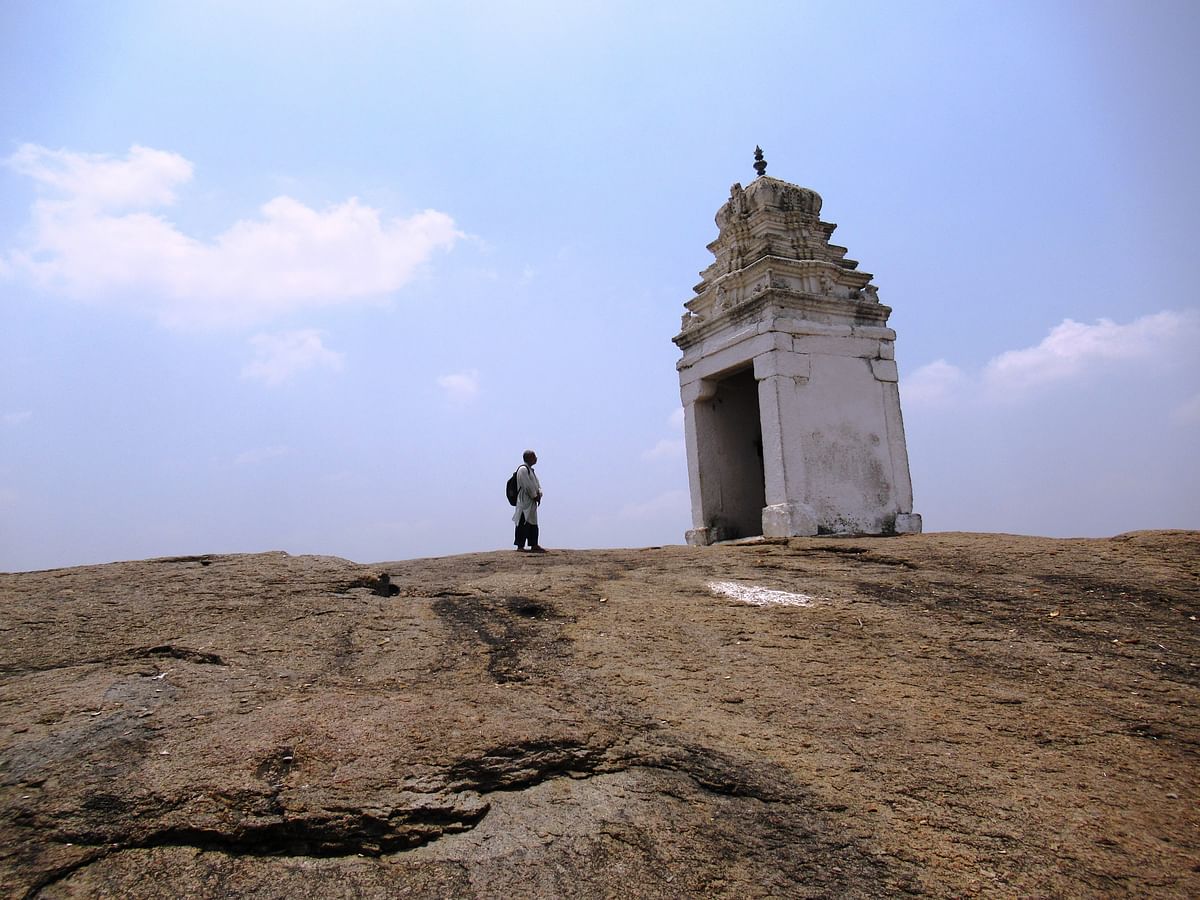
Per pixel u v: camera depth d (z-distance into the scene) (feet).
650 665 19.60
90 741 14.37
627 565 33.01
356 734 14.60
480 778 13.67
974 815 13.53
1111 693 18.90
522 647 20.58
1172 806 14.17
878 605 25.64
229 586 24.76
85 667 18.25
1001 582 28.68
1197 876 12.28
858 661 20.42
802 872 12.02
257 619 21.79
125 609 22.49
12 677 17.84
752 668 19.62
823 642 21.76
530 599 25.04
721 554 35.96
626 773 14.32
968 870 12.16
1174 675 20.11
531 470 42.37
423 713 15.58
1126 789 14.65
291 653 19.38
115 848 11.79
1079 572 29.78
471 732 14.90
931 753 15.52
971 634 22.85
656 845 12.43
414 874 11.66
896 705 17.70
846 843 12.67
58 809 12.41
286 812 12.41
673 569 31.78
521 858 12.04
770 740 15.74
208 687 17.02
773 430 46.29
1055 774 15.03
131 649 19.49
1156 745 16.44
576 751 14.67
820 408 47.55
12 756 13.88
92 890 11.07
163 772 13.30
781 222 52.60
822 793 13.93
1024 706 17.98
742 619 23.63
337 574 26.27
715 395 53.93
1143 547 33.19
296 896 11.19
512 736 14.83
